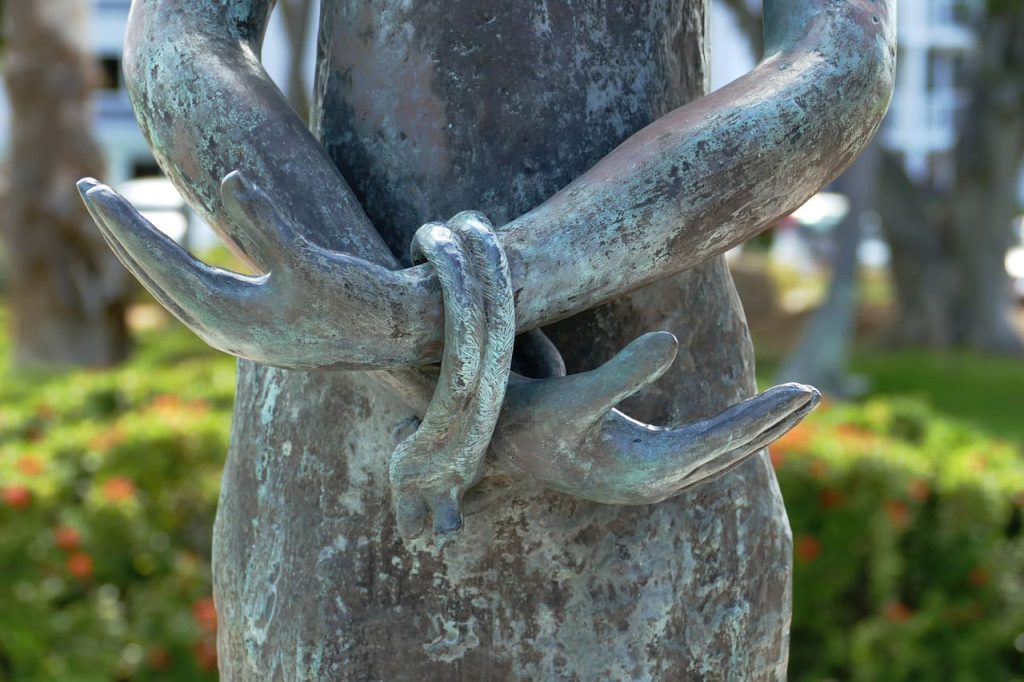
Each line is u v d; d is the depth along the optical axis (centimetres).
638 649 132
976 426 713
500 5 130
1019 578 345
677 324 134
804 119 125
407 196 131
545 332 130
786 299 1233
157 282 119
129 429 371
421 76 130
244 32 133
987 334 1066
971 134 1042
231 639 138
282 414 135
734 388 137
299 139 127
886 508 336
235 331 119
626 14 132
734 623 135
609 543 131
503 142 130
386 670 132
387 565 131
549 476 122
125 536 343
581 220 122
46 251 780
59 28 762
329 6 135
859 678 328
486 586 131
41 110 765
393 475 122
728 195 124
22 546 333
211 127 127
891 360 984
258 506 136
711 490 134
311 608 133
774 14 133
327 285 117
